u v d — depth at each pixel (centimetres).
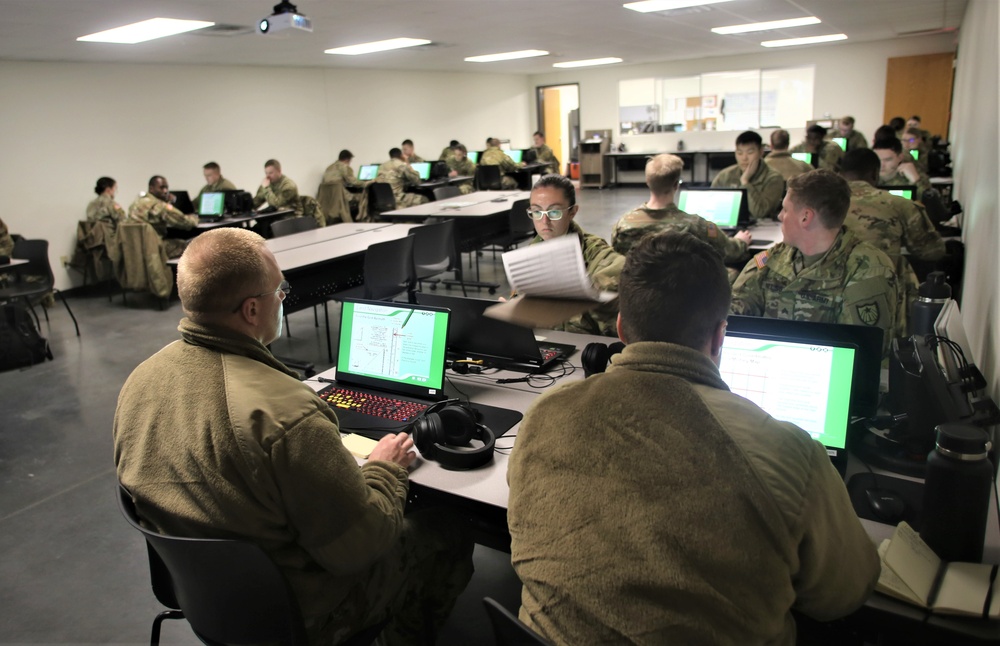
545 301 139
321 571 133
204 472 119
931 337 147
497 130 1406
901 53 1150
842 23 831
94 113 720
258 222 758
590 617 85
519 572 95
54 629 204
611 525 85
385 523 131
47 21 463
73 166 704
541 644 87
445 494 157
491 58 1005
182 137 816
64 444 332
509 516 99
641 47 980
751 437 87
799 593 90
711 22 757
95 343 505
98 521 264
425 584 169
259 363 131
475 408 187
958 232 430
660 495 84
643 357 94
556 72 1462
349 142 1059
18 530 259
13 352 446
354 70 1051
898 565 112
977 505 113
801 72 1241
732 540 82
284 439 119
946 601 106
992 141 252
